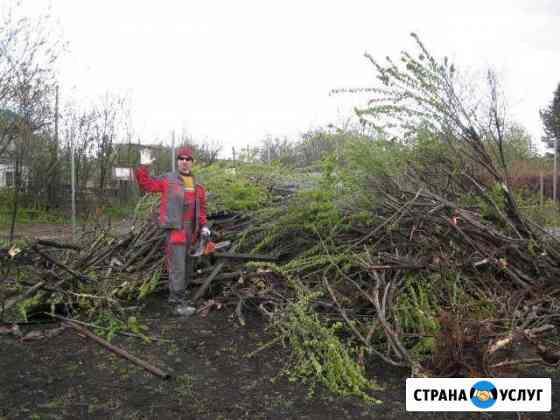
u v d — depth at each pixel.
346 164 5.40
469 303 4.23
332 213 5.04
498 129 5.17
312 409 3.13
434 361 3.58
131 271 5.39
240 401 3.21
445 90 5.12
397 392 3.38
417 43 5.08
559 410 3.11
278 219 5.50
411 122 5.29
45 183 14.98
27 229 12.80
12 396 3.17
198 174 6.40
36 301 4.64
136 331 4.31
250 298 4.86
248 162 6.71
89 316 4.62
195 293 5.13
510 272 4.61
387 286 4.27
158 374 3.52
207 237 4.98
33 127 13.21
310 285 4.88
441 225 4.90
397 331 3.87
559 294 4.61
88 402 3.15
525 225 5.04
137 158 16.56
